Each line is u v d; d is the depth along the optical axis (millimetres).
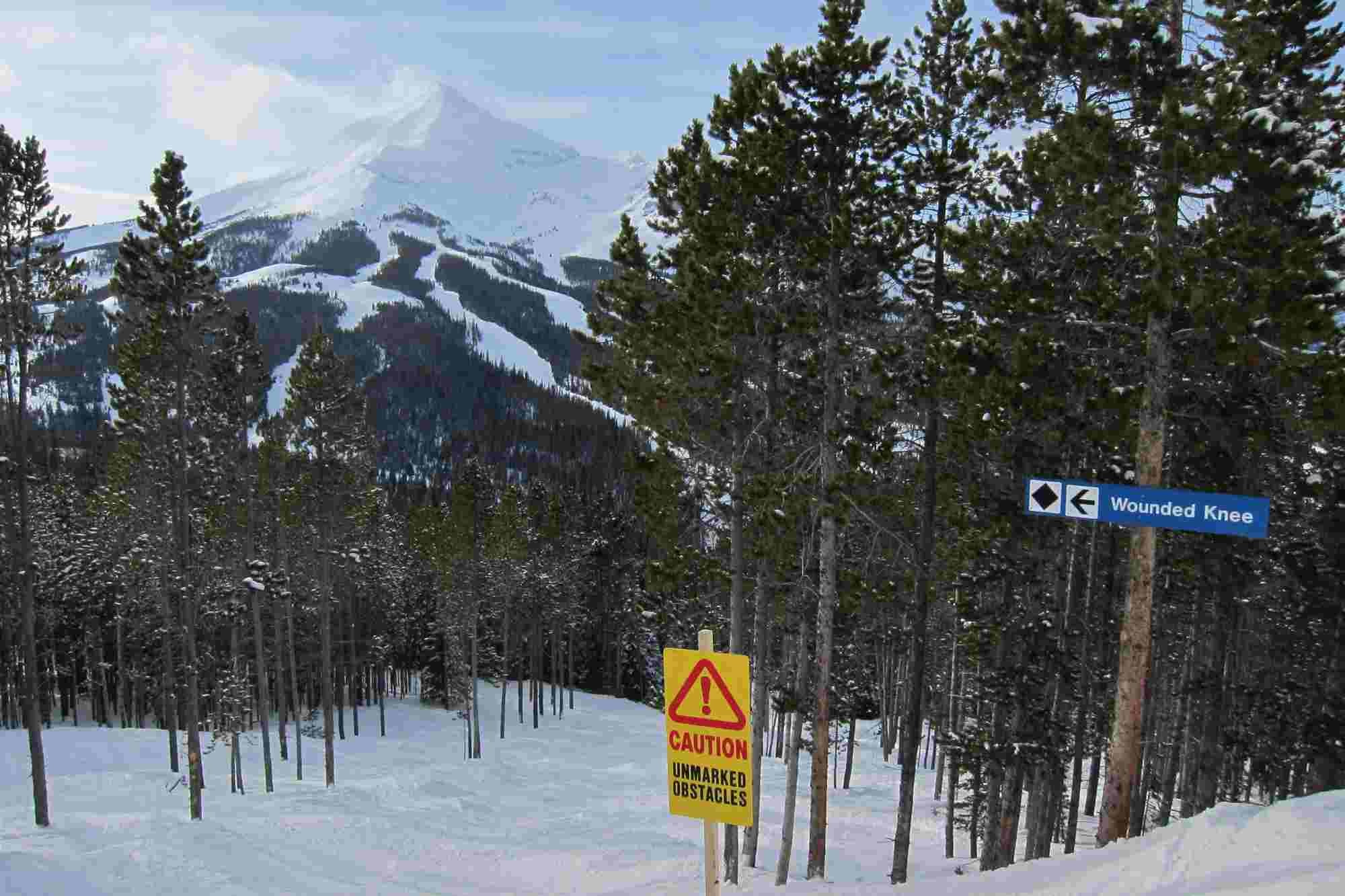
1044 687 18922
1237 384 12742
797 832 27031
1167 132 10008
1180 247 10570
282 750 41562
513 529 52219
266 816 23750
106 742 40812
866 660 47062
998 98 12242
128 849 18000
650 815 28219
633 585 69750
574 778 38219
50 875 15914
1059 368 12844
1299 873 6508
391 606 65750
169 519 30391
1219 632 17938
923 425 15914
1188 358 11883
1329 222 10172
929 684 39219
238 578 33688
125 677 54688
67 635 57250
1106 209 10617
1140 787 21812
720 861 20594
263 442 36281
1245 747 19703
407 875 18938
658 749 51625
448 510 54719
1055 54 10945
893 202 14969
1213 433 13109
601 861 20766
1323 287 9828
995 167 15367
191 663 24141
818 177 14375
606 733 57062
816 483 15812
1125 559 20391
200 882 16781
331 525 35094
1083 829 26328
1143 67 10414
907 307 15484
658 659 70500
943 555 16938
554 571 61562
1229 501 9000
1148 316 11523
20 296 20953
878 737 54312
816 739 15500
